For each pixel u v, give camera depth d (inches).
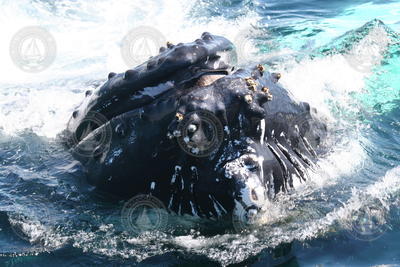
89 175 783.7
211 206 697.6
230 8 1758.1
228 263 681.0
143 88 713.6
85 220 756.6
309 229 727.1
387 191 800.3
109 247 713.0
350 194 788.6
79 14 1729.8
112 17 1717.5
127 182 735.1
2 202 800.3
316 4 1822.1
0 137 954.7
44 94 1106.1
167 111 687.1
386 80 1157.7
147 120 698.8
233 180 669.9
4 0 1737.2
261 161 687.7
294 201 749.3
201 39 732.0
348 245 709.3
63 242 724.7
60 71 1327.5
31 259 700.7
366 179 828.0
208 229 719.7
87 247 714.2
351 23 1617.9
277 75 792.9
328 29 1563.7
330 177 815.1
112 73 783.1
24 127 979.3
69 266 687.1
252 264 679.7
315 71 1166.3
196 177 690.2
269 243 707.4
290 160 753.0
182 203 714.2
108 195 765.3
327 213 750.5
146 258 692.7
